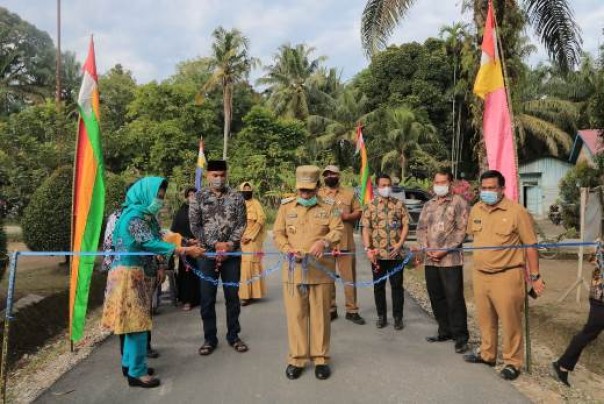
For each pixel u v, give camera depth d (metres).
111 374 4.77
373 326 6.43
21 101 41.22
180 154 31.11
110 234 5.28
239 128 39.91
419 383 4.46
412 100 30.47
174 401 4.12
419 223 5.76
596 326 4.35
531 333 6.31
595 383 4.68
